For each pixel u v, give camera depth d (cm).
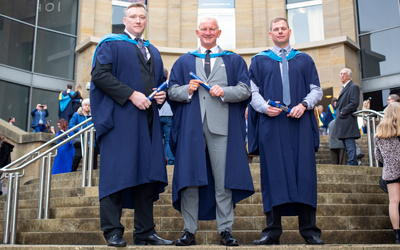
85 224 478
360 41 1496
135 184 330
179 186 342
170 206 488
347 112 681
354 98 681
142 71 360
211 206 369
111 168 332
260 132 369
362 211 486
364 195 516
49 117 1435
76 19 1528
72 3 1533
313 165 358
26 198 648
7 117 1366
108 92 341
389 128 428
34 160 526
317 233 353
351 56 1432
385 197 527
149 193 356
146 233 352
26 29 1451
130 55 357
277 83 375
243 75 373
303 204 353
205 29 379
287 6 1551
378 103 1436
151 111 359
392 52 1445
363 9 1506
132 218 461
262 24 1509
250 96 375
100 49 353
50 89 1448
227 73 373
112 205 330
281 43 388
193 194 352
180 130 367
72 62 1503
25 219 523
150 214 354
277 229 356
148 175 339
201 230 445
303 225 355
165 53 1458
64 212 521
